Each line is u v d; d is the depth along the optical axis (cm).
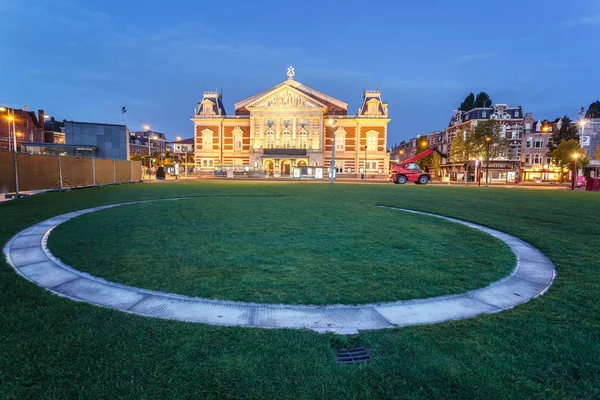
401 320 393
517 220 1139
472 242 796
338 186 3206
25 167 1844
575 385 279
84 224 943
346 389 270
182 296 448
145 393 261
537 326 377
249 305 425
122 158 3794
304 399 258
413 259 642
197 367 293
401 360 309
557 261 645
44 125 7450
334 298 448
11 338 330
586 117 7569
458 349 328
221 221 1023
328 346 329
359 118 6331
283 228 923
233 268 564
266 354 313
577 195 2425
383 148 6356
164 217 1088
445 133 8494
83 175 2500
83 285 481
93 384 270
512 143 6662
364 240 796
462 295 472
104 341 329
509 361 310
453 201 1783
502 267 599
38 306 402
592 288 504
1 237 765
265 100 6341
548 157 6681
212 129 6706
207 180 4600
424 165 8338
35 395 258
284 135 6362
